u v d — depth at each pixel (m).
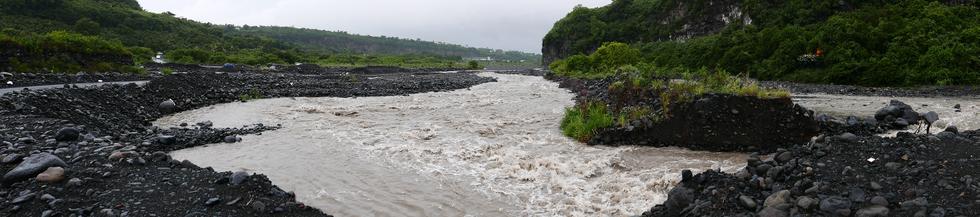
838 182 7.34
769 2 53.03
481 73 67.12
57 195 7.55
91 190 7.80
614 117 15.12
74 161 9.32
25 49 26.59
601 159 12.21
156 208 7.45
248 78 32.66
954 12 32.44
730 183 7.82
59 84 21.72
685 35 70.12
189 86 24.97
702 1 68.31
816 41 32.88
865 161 8.09
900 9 34.44
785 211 6.59
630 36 83.31
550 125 17.59
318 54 104.00
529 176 10.73
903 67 26.81
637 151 13.05
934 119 13.05
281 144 14.19
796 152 9.05
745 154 12.60
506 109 22.41
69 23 75.62
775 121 12.80
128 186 8.24
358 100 26.08
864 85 27.17
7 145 10.18
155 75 30.59
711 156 12.45
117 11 88.50
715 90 13.91
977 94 20.69
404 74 58.53
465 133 16.05
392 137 15.26
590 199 9.27
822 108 17.59
